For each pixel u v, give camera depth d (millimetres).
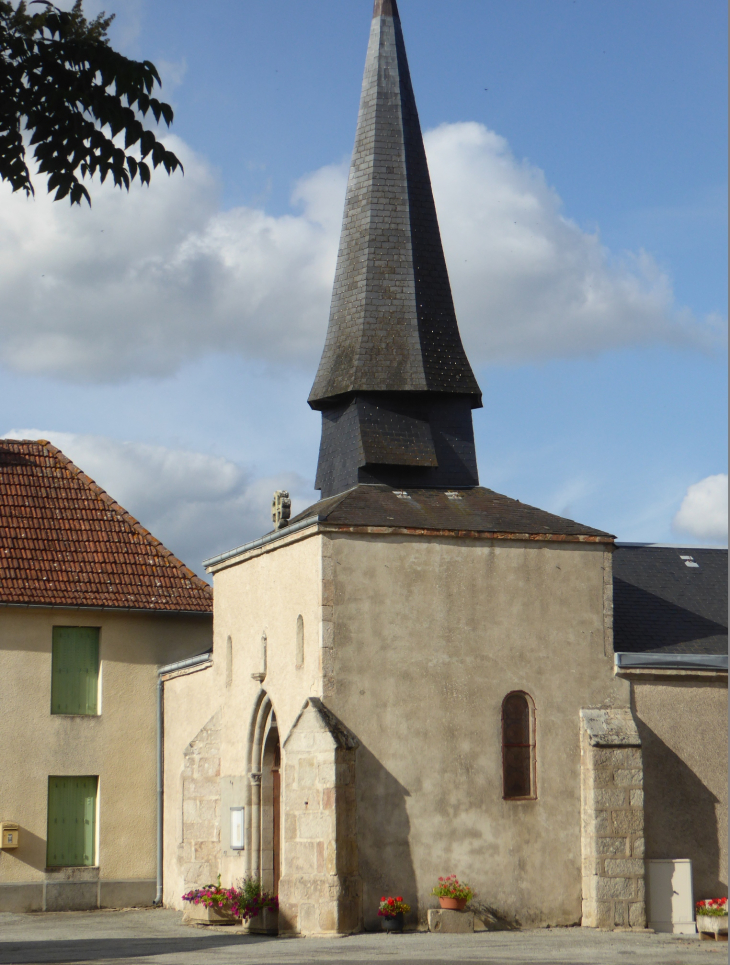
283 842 20453
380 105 25672
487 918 20297
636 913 20641
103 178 10320
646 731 21984
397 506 22125
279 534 22125
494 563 21500
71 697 27844
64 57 10078
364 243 24828
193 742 24734
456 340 24594
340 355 24469
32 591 27500
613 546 22234
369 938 18891
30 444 30797
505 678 21219
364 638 20609
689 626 24234
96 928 22797
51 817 27266
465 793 20625
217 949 18016
